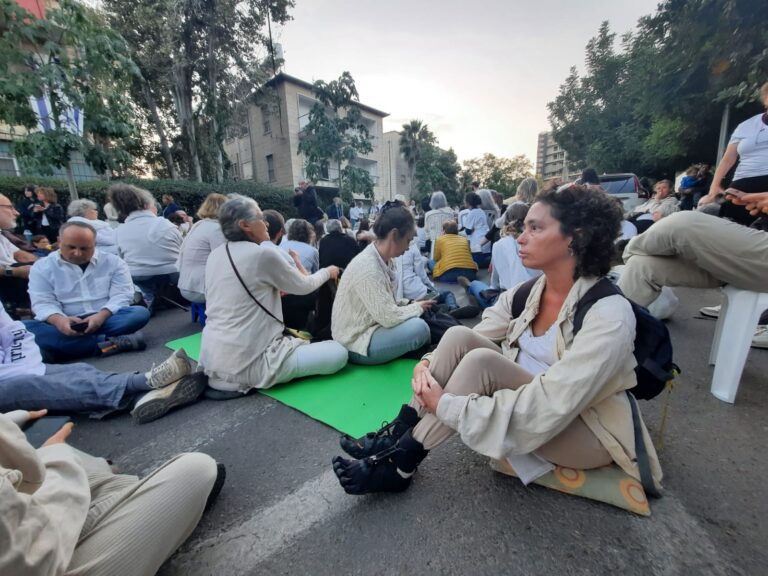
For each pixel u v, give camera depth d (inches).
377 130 1091.3
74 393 77.8
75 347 114.8
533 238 48.3
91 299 118.0
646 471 48.3
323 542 48.4
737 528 47.4
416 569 44.1
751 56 290.4
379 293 94.6
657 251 82.1
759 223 83.1
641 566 43.0
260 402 85.8
